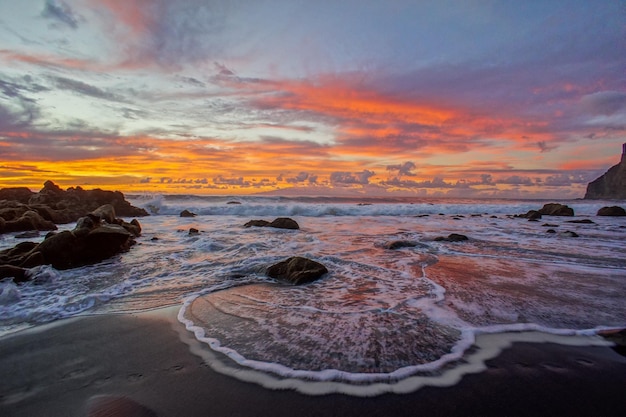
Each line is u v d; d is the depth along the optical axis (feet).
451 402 9.40
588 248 35.47
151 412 9.06
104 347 12.86
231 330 14.29
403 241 35.99
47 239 26.37
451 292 19.43
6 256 24.64
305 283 21.57
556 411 9.04
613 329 14.16
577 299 18.12
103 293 19.39
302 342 12.98
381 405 9.27
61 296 19.03
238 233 46.75
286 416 8.84
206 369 11.18
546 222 71.72
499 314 15.84
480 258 29.84
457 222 70.90
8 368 11.35
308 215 87.25
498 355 11.98
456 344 12.78
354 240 40.78
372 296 18.78
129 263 27.35
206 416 8.87
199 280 22.33
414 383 10.27
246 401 9.47
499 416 8.84
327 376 10.62
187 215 77.15
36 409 9.26
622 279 22.34
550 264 27.32
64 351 12.58
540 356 11.93
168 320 15.52
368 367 11.13
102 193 82.48
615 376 10.70
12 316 16.07
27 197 79.30
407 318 15.38
